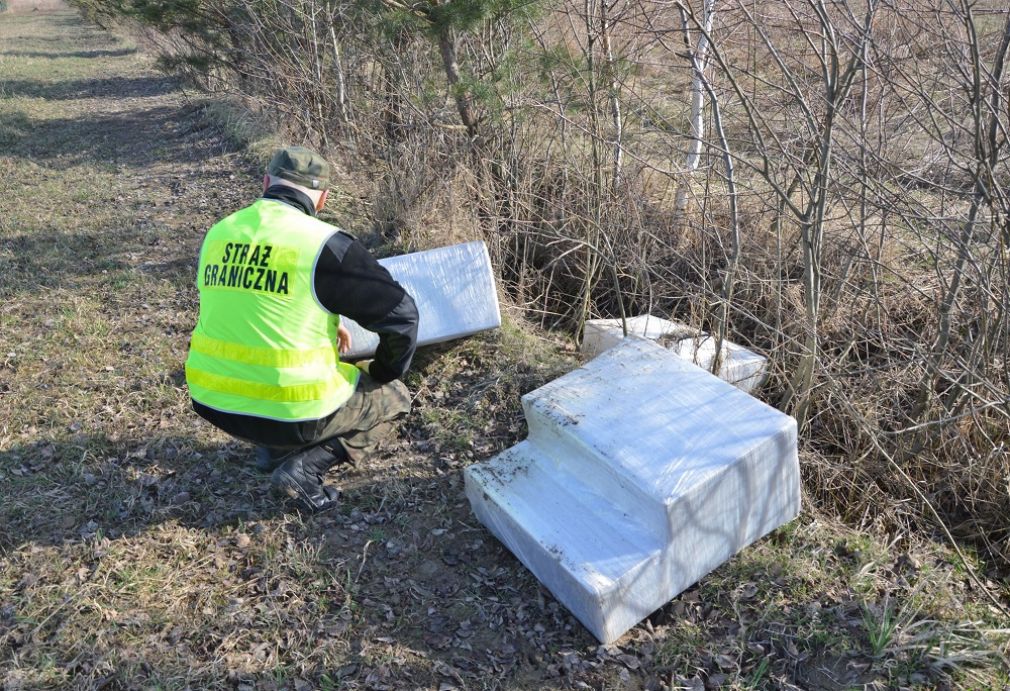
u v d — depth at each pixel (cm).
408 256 396
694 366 304
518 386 385
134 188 777
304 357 266
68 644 245
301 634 253
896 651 249
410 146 580
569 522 267
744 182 502
